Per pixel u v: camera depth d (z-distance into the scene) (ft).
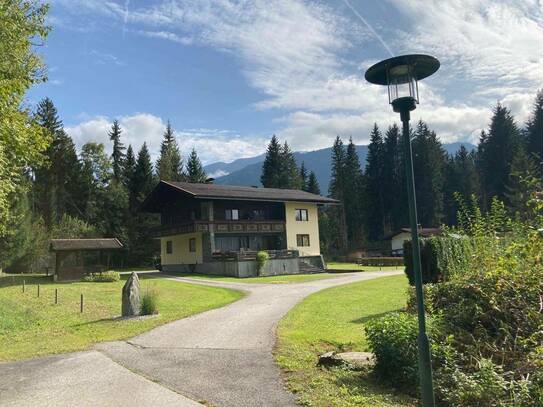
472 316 28.66
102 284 89.76
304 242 152.97
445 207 239.71
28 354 31.37
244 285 85.81
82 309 53.16
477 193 225.56
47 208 179.11
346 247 249.96
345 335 34.37
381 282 80.07
